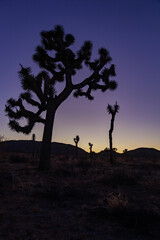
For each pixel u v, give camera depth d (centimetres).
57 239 330
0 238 325
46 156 1252
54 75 1503
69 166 1410
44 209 493
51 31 1417
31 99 1364
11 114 1324
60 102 1384
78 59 1488
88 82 1495
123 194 650
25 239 325
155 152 7619
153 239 338
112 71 1552
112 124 1958
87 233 358
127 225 390
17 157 1912
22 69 1285
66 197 611
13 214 447
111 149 1912
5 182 806
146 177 980
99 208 491
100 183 830
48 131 1305
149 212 439
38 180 877
